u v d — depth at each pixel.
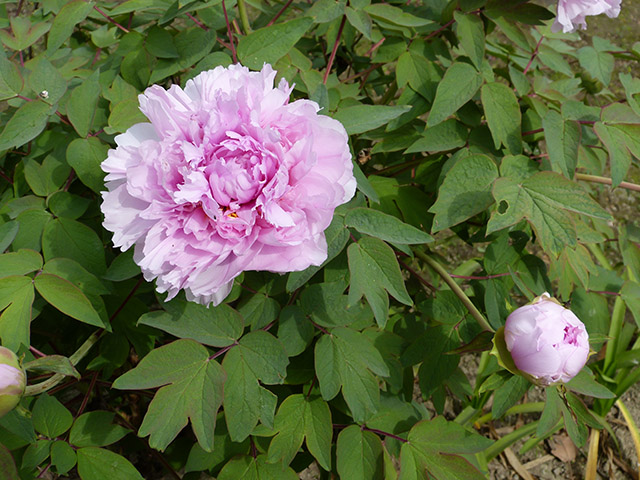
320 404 0.50
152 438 0.42
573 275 0.60
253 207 0.38
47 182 0.53
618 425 0.88
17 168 0.56
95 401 0.75
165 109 0.39
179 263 0.38
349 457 0.49
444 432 0.49
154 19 0.65
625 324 0.84
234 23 0.62
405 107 0.50
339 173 0.39
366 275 0.45
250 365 0.45
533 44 0.66
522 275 0.57
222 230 0.38
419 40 0.59
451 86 0.53
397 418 0.52
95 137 0.51
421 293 0.69
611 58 0.61
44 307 0.59
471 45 0.54
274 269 0.38
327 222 0.38
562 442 0.87
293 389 0.57
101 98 0.58
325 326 0.50
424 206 0.58
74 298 0.46
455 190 0.50
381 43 0.62
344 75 0.76
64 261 0.48
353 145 0.65
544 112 0.59
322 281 0.56
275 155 0.38
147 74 0.57
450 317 0.56
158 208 0.38
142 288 0.54
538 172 0.49
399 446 0.52
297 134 0.39
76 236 0.51
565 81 0.65
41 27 0.62
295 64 0.57
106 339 0.56
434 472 0.47
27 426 0.45
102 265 0.51
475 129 0.56
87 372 0.58
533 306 0.43
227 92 0.42
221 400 0.44
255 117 0.38
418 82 0.58
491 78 0.54
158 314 0.46
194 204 0.38
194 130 0.39
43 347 0.65
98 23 0.70
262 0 0.72
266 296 0.51
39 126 0.49
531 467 0.85
